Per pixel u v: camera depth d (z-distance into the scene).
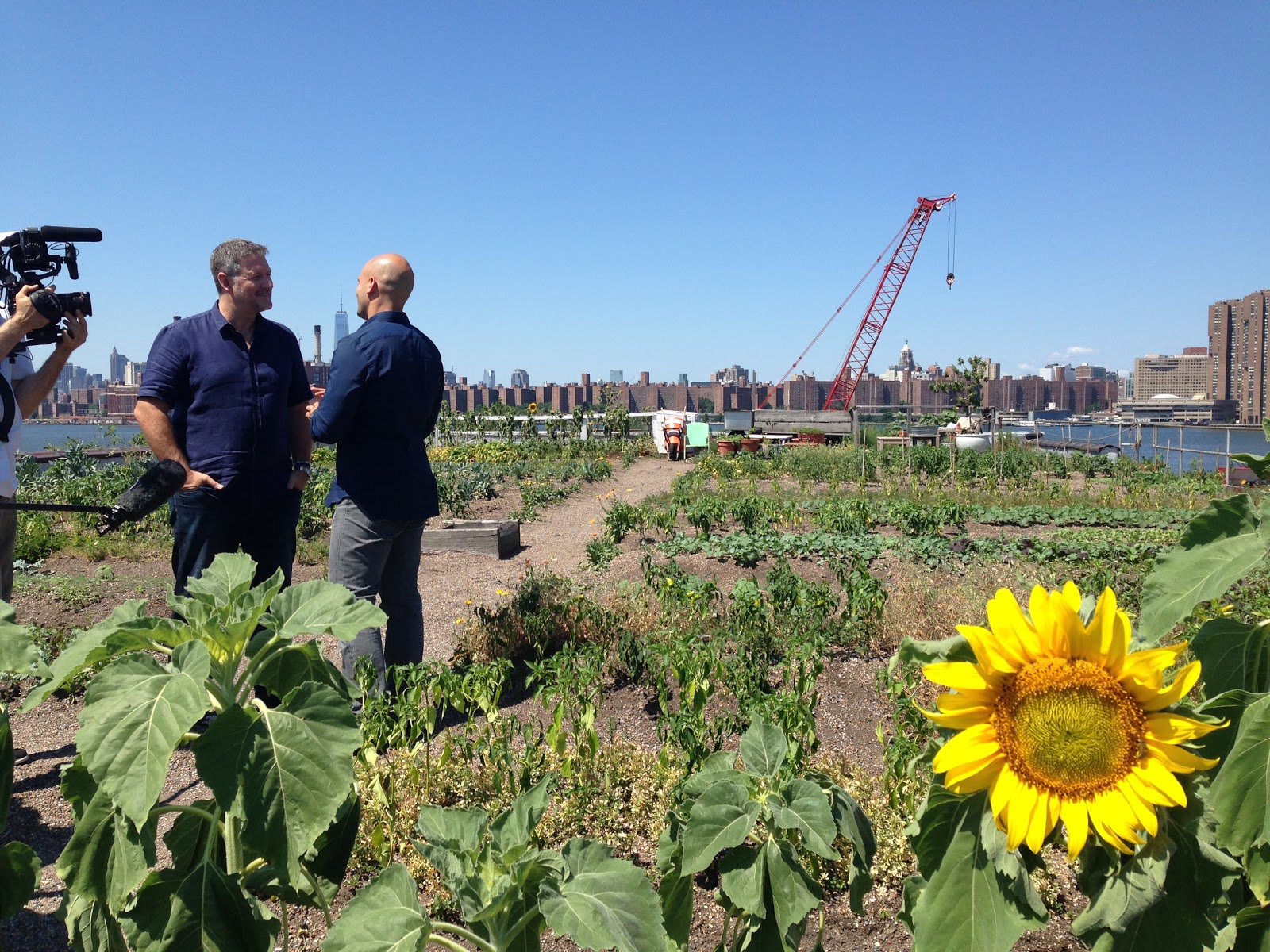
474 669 4.46
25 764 4.34
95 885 1.63
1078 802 1.44
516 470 21.59
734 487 19.41
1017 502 17.17
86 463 15.91
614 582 8.23
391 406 4.75
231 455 4.63
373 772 3.73
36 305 3.77
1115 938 1.52
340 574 4.86
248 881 1.91
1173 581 1.61
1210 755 1.55
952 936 1.59
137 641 1.73
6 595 4.47
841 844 3.24
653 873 3.32
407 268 4.96
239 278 4.57
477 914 1.70
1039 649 1.48
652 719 4.98
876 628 6.29
